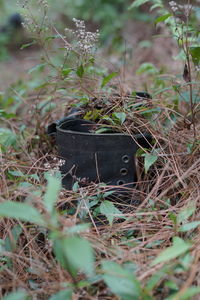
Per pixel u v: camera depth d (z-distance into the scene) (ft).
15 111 9.59
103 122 6.48
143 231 5.04
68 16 18.98
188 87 7.57
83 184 5.78
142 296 3.54
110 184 5.80
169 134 6.50
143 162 6.08
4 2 21.85
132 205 5.74
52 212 3.56
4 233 5.17
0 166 6.13
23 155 7.45
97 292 4.16
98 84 8.41
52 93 8.13
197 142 6.18
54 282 4.35
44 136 7.41
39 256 4.81
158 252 4.52
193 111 6.41
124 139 5.73
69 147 5.78
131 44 14.37
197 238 4.76
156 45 12.99
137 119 6.33
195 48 6.34
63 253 3.76
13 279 4.47
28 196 5.01
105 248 4.67
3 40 18.16
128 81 9.97
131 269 4.15
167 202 5.56
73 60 7.49
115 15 18.13
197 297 3.86
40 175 6.28
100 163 5.75
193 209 4.83
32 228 5.19
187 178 5.94
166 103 7.27
